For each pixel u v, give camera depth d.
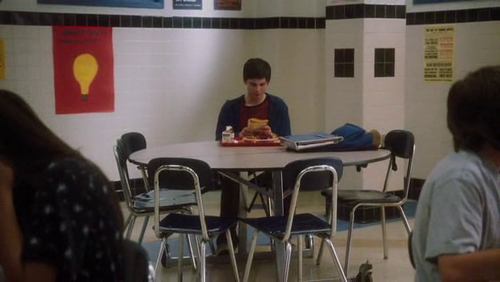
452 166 1.62
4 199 1.72
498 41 5.84
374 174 5.79
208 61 6.86
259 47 7.04
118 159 4.12
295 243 4.91
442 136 6.30
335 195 3.58
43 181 1.73
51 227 1.68
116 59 6.35
